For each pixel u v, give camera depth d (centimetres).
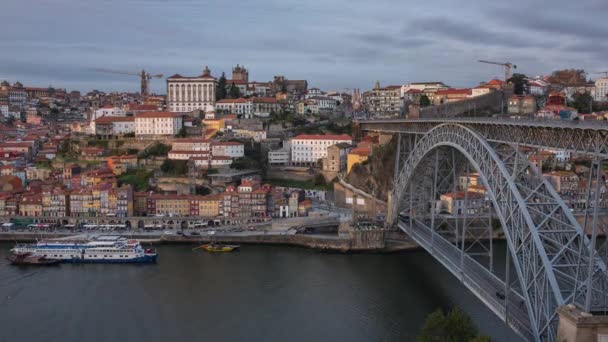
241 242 18638
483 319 11125
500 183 8819
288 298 13075
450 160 14688
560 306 7194
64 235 19025
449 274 14838
